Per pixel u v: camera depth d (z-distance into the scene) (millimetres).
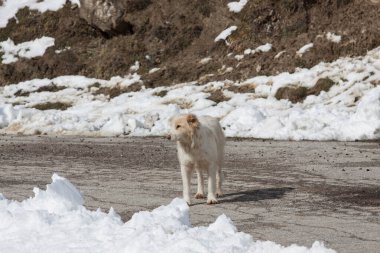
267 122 51188
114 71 79438
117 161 37781
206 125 25391
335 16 72375
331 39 68562
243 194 26328
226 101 63406
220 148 26203
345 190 26734
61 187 20734
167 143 47656
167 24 82562
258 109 57531
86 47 85625
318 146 42719
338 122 49438
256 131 50250
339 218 21391
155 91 70875
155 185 28984
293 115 52688
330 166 33656
